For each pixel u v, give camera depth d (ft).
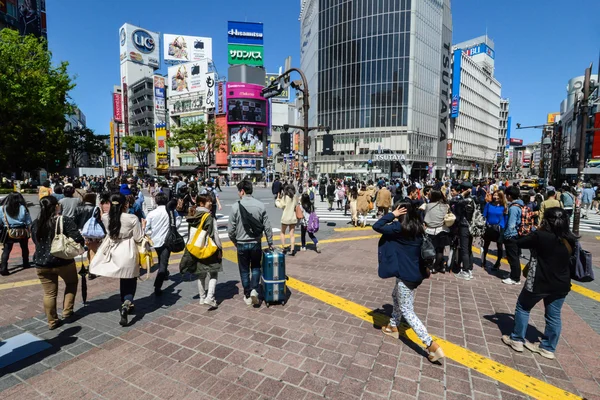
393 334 12.11
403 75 170.91
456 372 10.05
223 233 34.58
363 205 38.47
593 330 13.08
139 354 10.85
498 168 327.26
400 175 160.97
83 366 10.16
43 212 11.86
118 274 12.42
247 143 203.72
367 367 10.21
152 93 254.27
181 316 13.87
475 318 13.99
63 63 90.63
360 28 176.65
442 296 16.61
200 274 14.21
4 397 8.66
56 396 8.75
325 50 189.78
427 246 10.47
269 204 65.41
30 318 13.61
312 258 24.14
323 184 73.15
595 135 121.08
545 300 10.96
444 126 205.05
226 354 10.85
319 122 195.72
